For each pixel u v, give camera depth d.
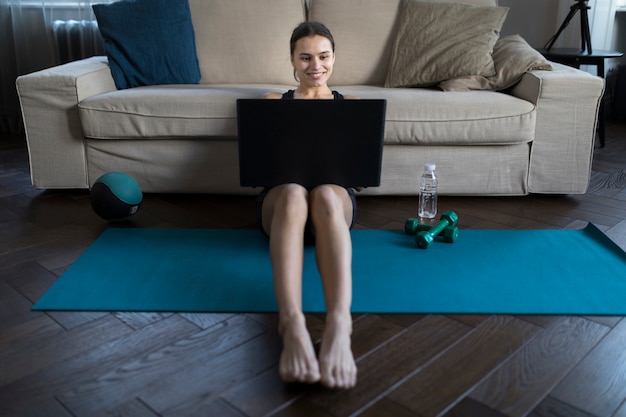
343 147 1.70
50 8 3.58
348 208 1.69
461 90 2.46
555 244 1.92
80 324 1.43
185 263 1.76
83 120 2.27
